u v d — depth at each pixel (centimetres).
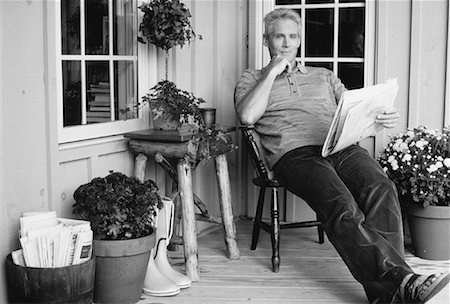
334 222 351
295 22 435
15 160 318
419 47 471
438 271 402
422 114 475
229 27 512
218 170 427
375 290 330
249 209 529
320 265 416
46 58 337
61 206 355
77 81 375
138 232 339
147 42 437
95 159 381
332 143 373
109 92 404
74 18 371
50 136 340
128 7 421
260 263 421
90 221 331
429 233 424
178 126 404
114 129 403
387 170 434
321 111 424
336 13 496
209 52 496
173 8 414
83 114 381
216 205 513
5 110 311
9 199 314
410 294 310
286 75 435
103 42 397
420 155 427
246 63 520
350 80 498
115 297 334
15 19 316
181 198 387
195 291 368
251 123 411
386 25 480
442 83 470
